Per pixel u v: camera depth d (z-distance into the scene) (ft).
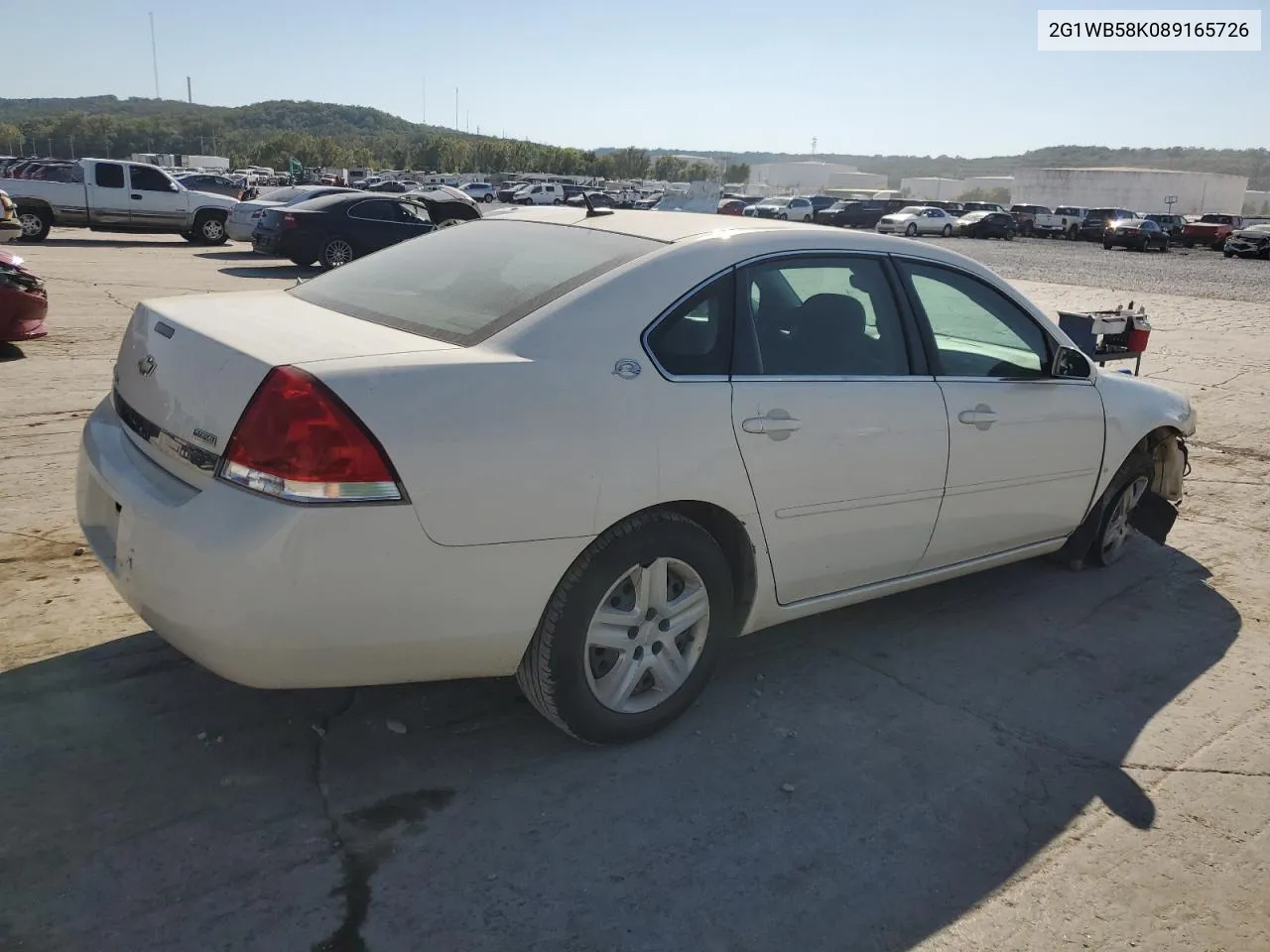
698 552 10.30
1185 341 44.47
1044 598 15.35
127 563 8.91
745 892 8.52
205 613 8.21
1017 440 13.34
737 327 10.58
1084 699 12.26
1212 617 14.98
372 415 8.24
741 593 11.12
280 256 57.82
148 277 51.42
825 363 11.34
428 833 8.95
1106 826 9.75
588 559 9.48
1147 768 10.82
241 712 10.62
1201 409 29.71
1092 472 14.96
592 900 8.27
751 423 10.33
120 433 10.19
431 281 10.98
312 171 286.87
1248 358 39.96
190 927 7.67
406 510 8.34
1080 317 21.43
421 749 10.23
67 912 7.71
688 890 8.49
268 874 8.30
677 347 10.09
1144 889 8.90
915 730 11.28
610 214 12.30
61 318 35.35
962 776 10.42
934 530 12.64
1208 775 10.73
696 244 10.64
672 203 121.70
